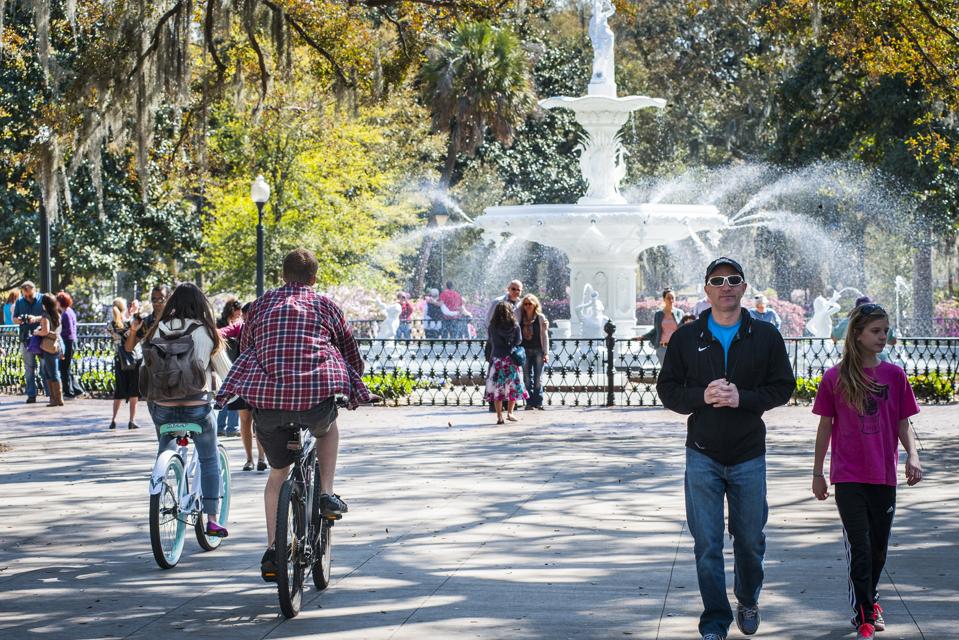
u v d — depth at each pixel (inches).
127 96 743.1
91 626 263.0
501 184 2111.2
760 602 278.7
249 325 286.0
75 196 1430.9
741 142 2143.2
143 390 342.3
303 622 265.3
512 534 362.0
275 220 1533.0
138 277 1551.4
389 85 845.2
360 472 497.7
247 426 507.8
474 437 625.9
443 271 2226.9
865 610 247.6
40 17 724.0
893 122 1632.6
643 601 280.2
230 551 347.9
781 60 1756.9
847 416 254.5
